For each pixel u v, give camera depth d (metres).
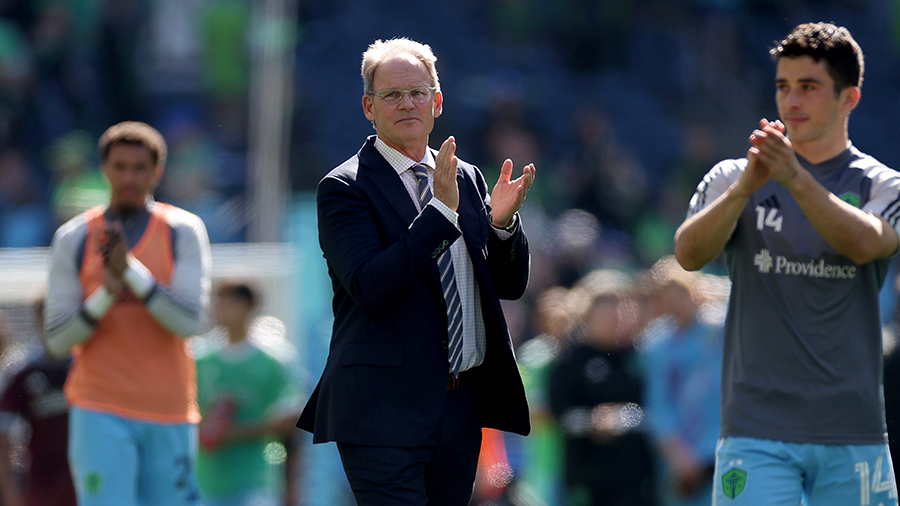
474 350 12.48
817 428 13.09
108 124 58.94
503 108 63.25
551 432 26.22
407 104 12.20
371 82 12.42
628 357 24.72
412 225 11.66
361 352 12.05
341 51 69.75
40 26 59.03
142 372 16.94
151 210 17.62
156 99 59.53
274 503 24.75
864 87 81.19
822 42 13.30
